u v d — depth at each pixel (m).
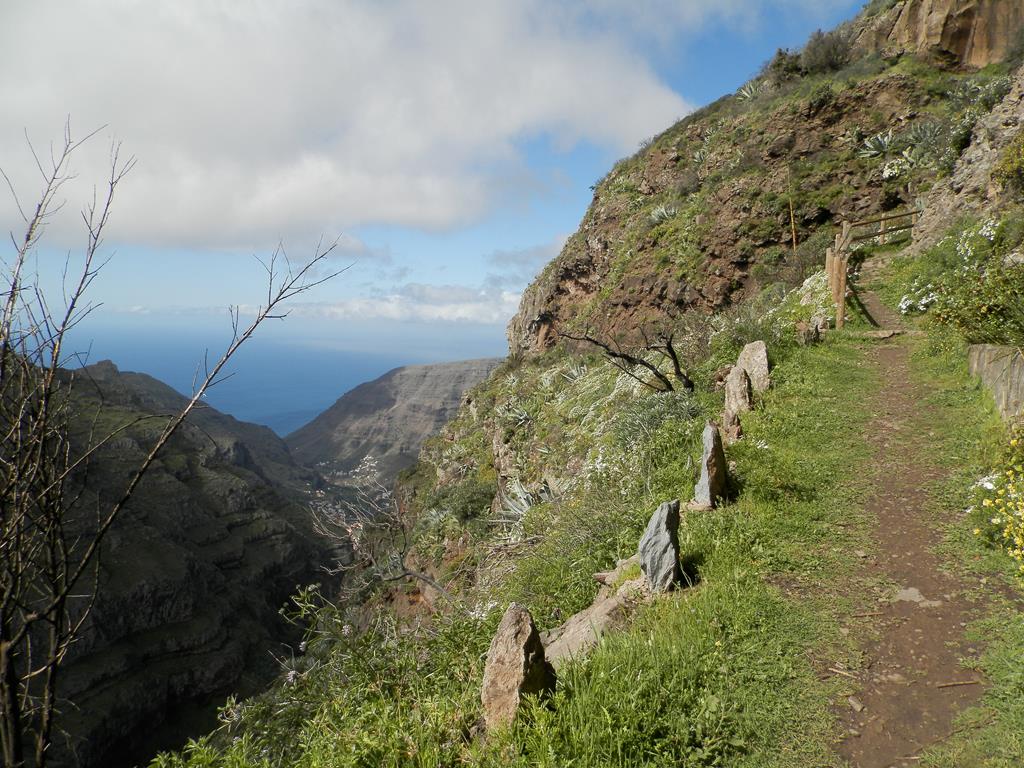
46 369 2.50
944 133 20.83
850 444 8.63
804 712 3.98
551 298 35.47
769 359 12.49
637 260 27.62
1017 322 9.25
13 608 2.42
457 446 32.47
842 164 22.83
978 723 3.70
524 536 11.56
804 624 4.89
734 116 30.05
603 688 4.09
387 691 4.94
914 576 5.44
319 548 90.44
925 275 14.76
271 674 58.44
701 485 7.38
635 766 3.61
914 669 4.28
